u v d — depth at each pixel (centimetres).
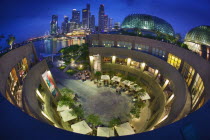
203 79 2111
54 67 5853
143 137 545
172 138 554
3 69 2019
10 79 2283
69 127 2936
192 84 2605
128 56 4684
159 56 4047
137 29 5244
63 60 6638
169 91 3297
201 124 634
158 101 3425
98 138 518
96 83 4666
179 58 3219
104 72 5125
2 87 1803
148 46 4306
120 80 4584
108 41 5103
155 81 3903
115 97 4009
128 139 528
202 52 3912
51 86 3362
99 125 3020
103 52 4894
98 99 3909
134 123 3153
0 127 601
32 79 2619
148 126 2806
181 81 2689
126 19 6556
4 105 749
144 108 3622
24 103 1919
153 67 3978
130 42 4684
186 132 585
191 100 2356
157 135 560
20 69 2681
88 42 5575
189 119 659
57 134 550
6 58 2189
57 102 3469
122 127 2759
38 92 2788
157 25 5966
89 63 5506
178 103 2173
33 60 3148
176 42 4006
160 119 2445
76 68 5812
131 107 3634
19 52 2608
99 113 3406
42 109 2584
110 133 2728
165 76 3491
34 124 612
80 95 4056
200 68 2348
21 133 568
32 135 556
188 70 2884
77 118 3197
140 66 4697
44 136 547
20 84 2639
